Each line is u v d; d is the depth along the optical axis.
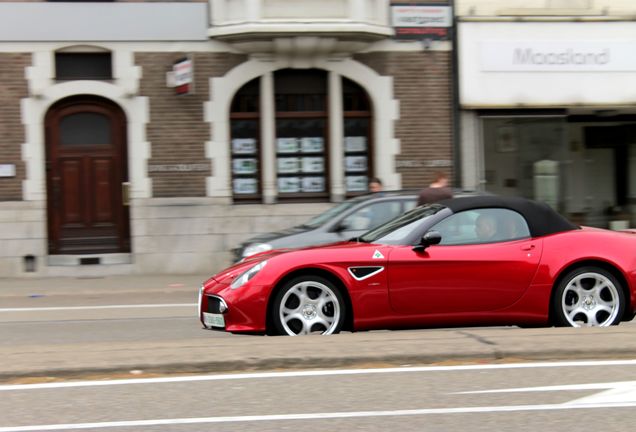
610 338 8.11
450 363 7.61
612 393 6.57
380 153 19.11
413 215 9.59
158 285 16.72
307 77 19.23
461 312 8.85
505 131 19.53
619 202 21.94
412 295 8.76
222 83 18.58
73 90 18.20
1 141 18.08
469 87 19.16
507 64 19.27
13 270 18.09
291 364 7.48
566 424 5.81
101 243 18.58
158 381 7.10
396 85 19.16
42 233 18.16
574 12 19.45
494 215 9.14
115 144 18.59
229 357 7.52
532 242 9.02
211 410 6.22
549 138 19.67
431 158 19.25
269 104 18.81
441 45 19.20
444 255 8.84
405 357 7.59
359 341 8.20
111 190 18.62
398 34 19.08
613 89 19.56
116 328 11.61
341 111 19.12
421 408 6.21
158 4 18.34
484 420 5.90
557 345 7.84
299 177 19.27
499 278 8.85
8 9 17.98
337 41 18.50
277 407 6.28
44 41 18.11
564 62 19.41
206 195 18.61
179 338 10.61
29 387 6.96
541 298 8.91
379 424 5.83
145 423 5.91
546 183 19.64
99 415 6.12
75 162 18.52
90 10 18.20
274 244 12.55
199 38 18.48
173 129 18.50
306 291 8.77
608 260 8.98
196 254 18.58
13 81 18.08
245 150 19.06
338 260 8.74
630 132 21.95
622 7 19.61
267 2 18.19
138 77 18.36
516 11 19.28
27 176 18.12
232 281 8.86
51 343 10.31
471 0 19.16
